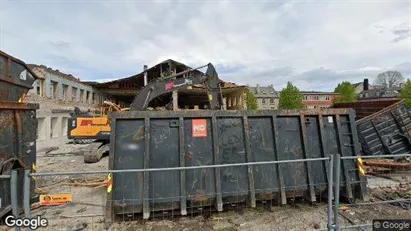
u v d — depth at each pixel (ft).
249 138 16.69
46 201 14.38
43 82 68.18
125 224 14.85
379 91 203.62
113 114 15.12
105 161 36.76
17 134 15.60
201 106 124.16
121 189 14.84
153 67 88.84
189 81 28.71
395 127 29.30
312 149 17.65
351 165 17.97
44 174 10.64
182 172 15.39
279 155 16.96
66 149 49.11
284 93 173.37
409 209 16.69
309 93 245.04
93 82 100.73
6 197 14.19
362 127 28.35
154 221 15.23
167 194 15.20
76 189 22.16
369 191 19.33
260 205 17.35
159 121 15.80
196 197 15.44
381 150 28.48
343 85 205.05
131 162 15.10
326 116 18.30
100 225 14.80
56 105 74.84
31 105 17.34
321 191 17.33
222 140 16.39
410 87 135.54
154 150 15.46
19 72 17.11
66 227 14.51
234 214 16.17
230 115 16.69
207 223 14.99
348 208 16.84
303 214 16.05
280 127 17.46
